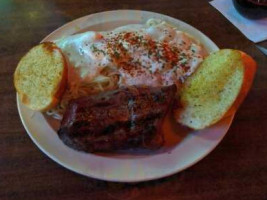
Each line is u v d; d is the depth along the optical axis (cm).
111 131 21
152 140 21
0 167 21
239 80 23
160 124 21
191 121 23
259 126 24
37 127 22
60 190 20
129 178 20
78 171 20
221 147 23
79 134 21
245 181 21
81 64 26
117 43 26
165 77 25
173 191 21
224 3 32
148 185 21
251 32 30
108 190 21
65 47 26
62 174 21
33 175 21
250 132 24
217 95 23
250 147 23
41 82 24
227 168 22
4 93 25
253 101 25
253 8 29
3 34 29
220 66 24
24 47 28
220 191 21
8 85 26
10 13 31
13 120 24
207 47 27
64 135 21
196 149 21
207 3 32
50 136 22
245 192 21
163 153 21
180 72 25
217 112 22
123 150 21
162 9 32
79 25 28
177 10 32
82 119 21
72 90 25
